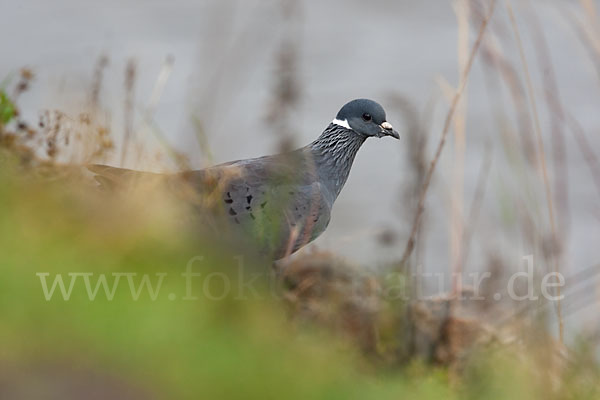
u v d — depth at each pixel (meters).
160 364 8.12
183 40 29.81
